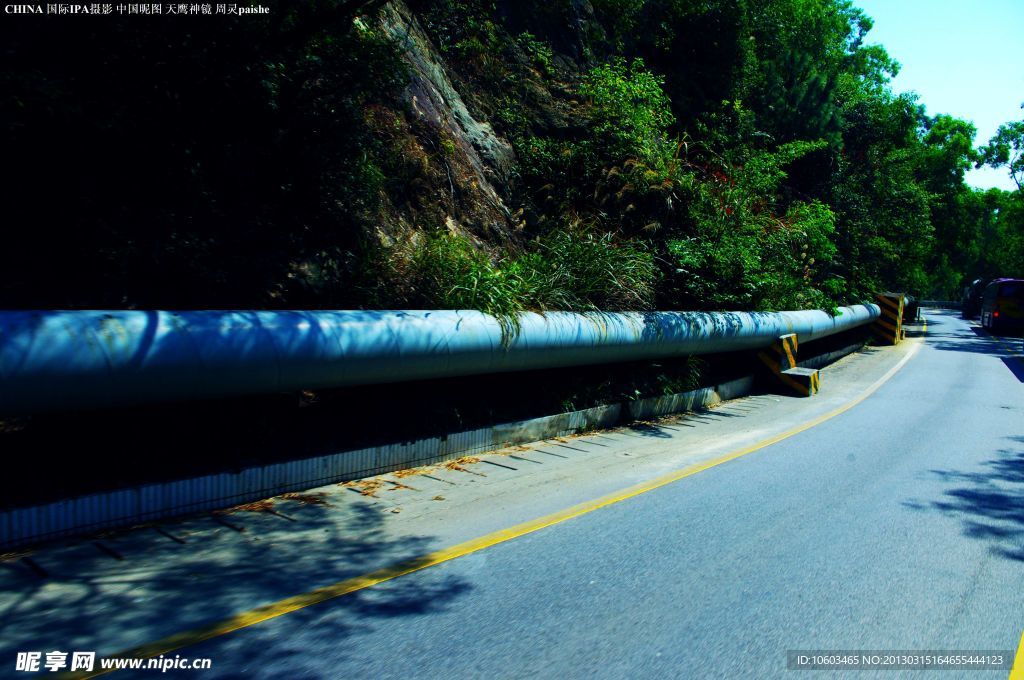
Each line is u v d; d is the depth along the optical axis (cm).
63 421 556
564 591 440
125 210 630
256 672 335
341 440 705
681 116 2047
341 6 723
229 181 733
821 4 2925
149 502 525
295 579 446
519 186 1374
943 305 8731
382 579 452
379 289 853
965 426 1078
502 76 1547
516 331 813
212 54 663
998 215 6156
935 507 643
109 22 593
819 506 640
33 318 467
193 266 655
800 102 2427
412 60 1251
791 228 1664
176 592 418
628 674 344
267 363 572
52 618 378
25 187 577
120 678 325
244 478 583
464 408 838
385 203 999
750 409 1231
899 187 3078
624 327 995
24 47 564
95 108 575
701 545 530
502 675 340
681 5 2127
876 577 473
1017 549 534
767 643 379
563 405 948
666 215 1421
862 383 1592
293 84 752
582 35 1858
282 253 777
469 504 619
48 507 474
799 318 1574
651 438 950
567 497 652
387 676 335
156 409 597
